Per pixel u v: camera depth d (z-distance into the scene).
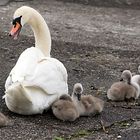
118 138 9.80
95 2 25.83
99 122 10.59
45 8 24.20
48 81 10.12
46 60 10.46
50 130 9.91
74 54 16.94
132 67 15.84
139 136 9.95
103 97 12.48
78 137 9.73
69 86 13.23
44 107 10.20
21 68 9.88
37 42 12.22
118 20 23.11
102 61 16.28
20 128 9.89
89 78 14.20
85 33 20.12
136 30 21.44
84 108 10.66
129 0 26.20
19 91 9.57
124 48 18.25
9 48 16.92
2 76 13.77
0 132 9.66
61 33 19.78
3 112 10.62
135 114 11.30
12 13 22.39
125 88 12.09
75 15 23.31
